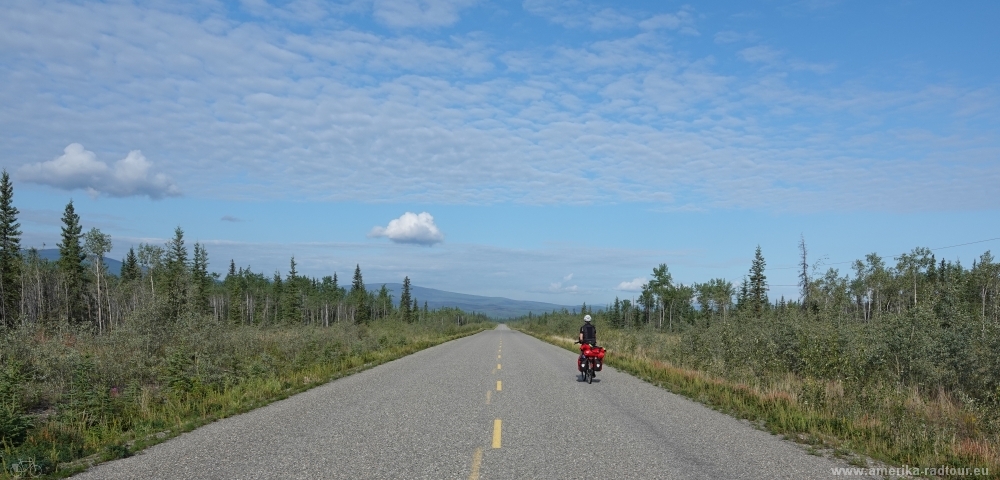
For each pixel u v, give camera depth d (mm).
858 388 11812
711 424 10086
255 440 8695
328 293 105562
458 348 38219
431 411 11531
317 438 8820
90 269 65000
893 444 8297
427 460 7383
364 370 21016
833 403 11266
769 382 15109
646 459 7422
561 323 84062
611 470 6852
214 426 9953
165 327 19078
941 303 16797
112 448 7852
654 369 19688
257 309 95812
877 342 15039
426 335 60219
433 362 25016
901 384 13266
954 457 7395
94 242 57594
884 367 14164
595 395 14188
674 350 25750
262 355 19562
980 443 8539
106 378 14211
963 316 15289
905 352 14492
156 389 14781
